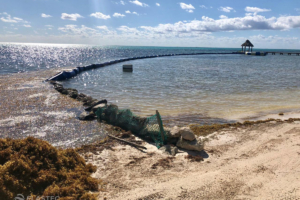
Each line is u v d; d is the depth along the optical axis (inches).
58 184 208.7
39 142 240.7
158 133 328.5
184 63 1995.6
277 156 283.4
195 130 380.2
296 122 421.7
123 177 233.9
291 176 236.5
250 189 214.7
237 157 284.5
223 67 1653.5
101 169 249.0
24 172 199.8
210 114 478.6
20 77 929.5
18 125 378.3
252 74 1228.5
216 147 316.8
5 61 1909.4
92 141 331.3
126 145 318.0
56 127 378.3
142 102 571.5
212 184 221.8
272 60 2640.3
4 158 212.4
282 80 1005.2
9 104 500.4
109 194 204.5
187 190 211.2
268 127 396.2
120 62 1990.7
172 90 735.7
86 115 425.7
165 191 209.2
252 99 621.0
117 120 396.8
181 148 309.9
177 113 481.4
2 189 177.5
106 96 639.8
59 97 585.6
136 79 984.9
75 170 234.5
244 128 391.5
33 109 471.5
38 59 2378.2
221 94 681.0
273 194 207.0
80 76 1080.2
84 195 194.5
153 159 275.9
